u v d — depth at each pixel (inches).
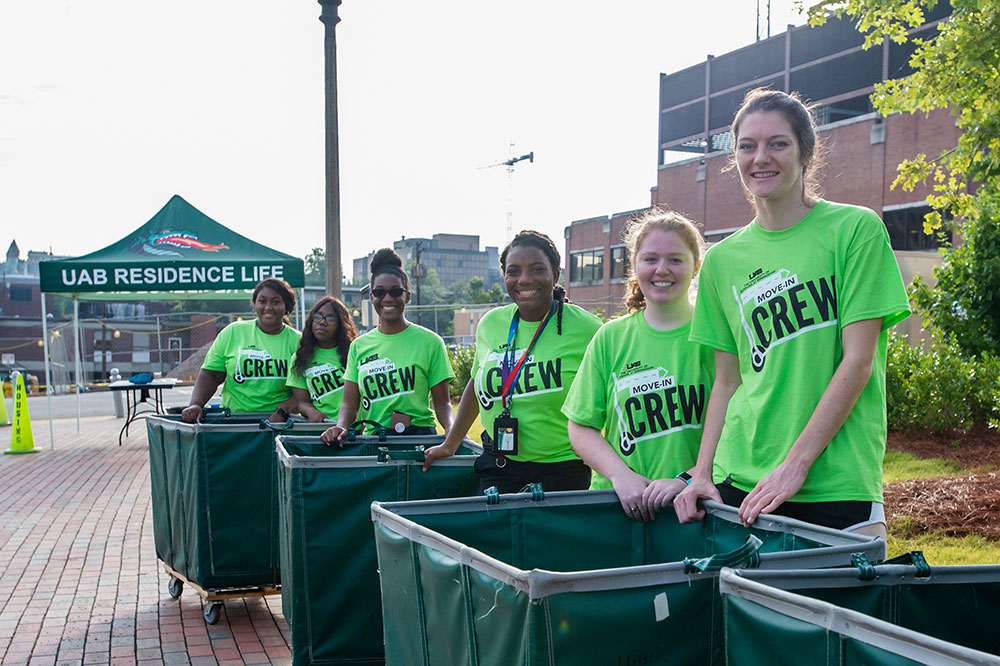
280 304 233.5
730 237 110.3
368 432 187.3
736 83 1615.4
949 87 278.2
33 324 2139.5
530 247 141.9
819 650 58.9
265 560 194.1
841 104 1459.2
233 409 234.5
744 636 66.9
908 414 382.0
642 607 72.1
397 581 101.2
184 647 184.5
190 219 491.2
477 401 155.3
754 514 93.0
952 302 424.8
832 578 71.1
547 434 143.1
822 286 99.5
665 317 120.5
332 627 146.4
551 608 69.0
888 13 283.1
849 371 94.7
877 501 96.9
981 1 261.4
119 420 735.7
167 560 215.6
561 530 109.3
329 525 145.9
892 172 1075.3
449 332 1593.3
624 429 121.6
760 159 101.3
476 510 107.4
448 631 86.7
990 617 75.3
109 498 359.3
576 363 142.7
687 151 1792.6
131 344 1667.1
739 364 110.3
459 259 5275.6
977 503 239.3
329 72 389.1
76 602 216.8
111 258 462.3
